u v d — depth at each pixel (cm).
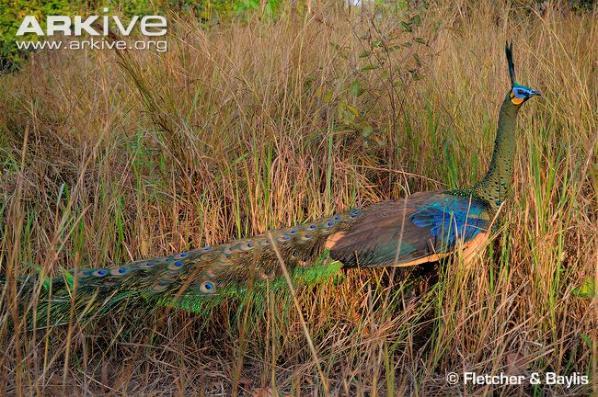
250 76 511
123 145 490
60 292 345
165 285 356
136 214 438
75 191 365
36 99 585
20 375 304
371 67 461
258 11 612
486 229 381
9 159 507
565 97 472
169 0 672
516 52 516
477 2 621
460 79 496
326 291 395
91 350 379
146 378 359
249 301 349
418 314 379
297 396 329
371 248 371
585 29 607
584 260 379
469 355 351
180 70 519
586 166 382
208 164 449
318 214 425
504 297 361
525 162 415
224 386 358
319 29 538
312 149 468
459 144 457
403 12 560
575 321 364
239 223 417
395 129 467
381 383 346
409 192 432
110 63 560
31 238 430
